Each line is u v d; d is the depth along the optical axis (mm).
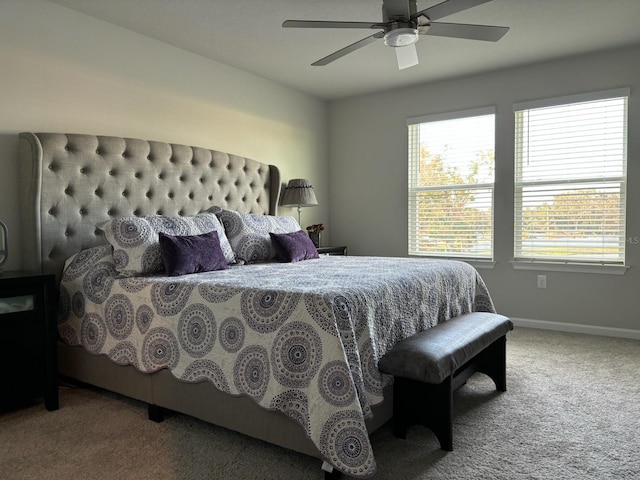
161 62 3561
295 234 3734
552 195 4184
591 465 1840
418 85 4805
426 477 1763
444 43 3646
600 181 3971
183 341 2182
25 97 2793
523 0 2922
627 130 3824
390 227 5078
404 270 2678
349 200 5352
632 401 2500
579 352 3441
